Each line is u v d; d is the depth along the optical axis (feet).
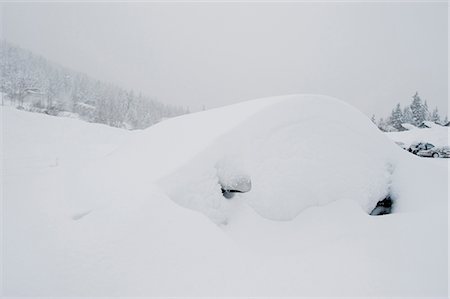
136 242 6.78
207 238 7.40
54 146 47.16
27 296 5.51
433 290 6.51
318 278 6.82
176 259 6.68
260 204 9.87
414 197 11.88
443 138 79.77
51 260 6.36
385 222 9.88
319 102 12.17
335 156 11.63
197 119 13.20
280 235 9.00
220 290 6.20
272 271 7.03
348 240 8.66
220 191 9.50
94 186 9.57
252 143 10.28
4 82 187.93
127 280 6.07
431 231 9.02
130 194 8.18
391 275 6.98
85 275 6.04
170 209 7.78
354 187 11.60
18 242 7.11
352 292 6.38
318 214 10.16
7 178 13.14
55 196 9.79
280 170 10.42
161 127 14.76
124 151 13.84
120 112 211.41
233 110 12.35
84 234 7.02
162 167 9.50
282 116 11.16
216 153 9.68
